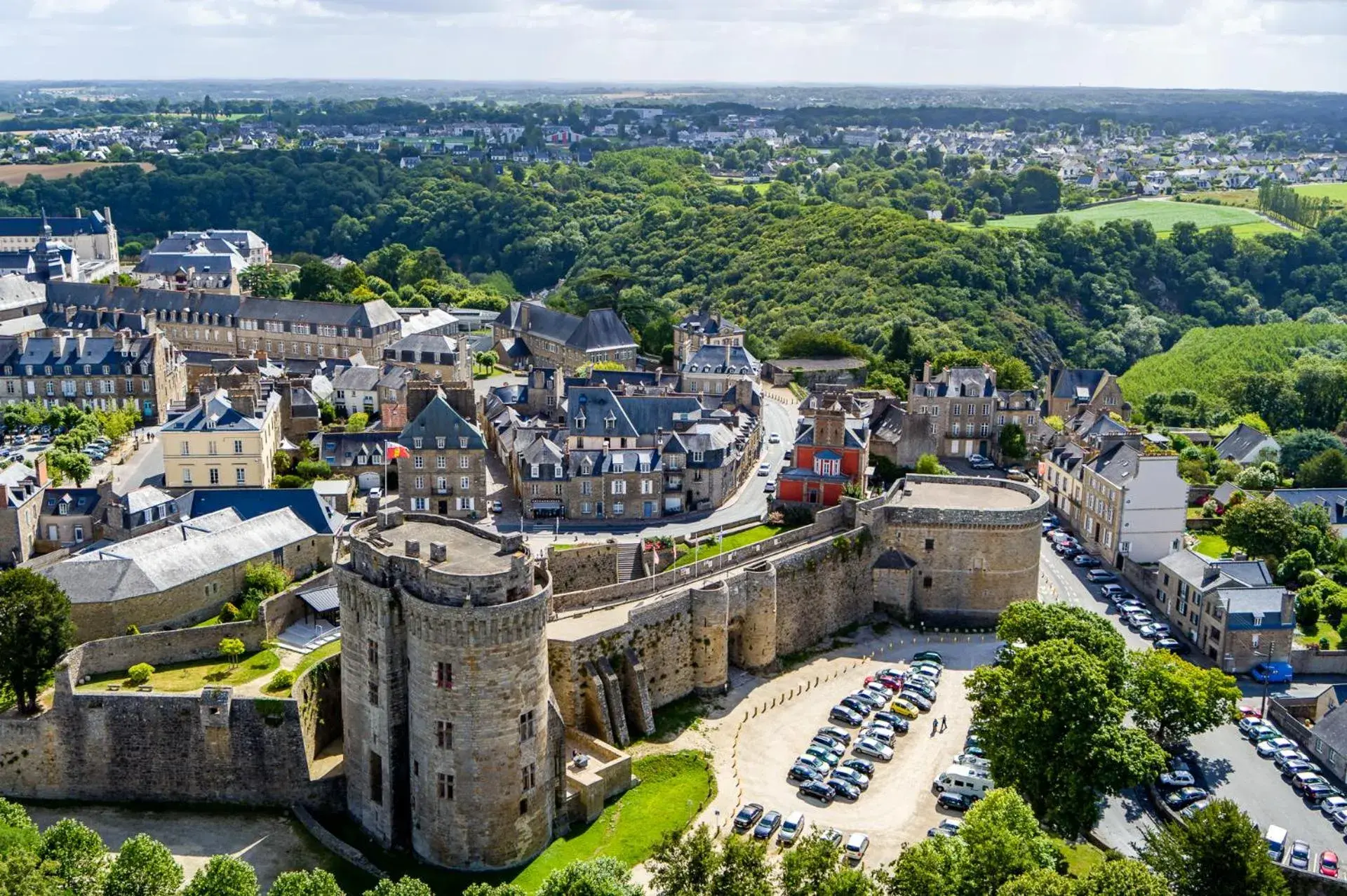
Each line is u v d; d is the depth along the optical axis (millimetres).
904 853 121625
